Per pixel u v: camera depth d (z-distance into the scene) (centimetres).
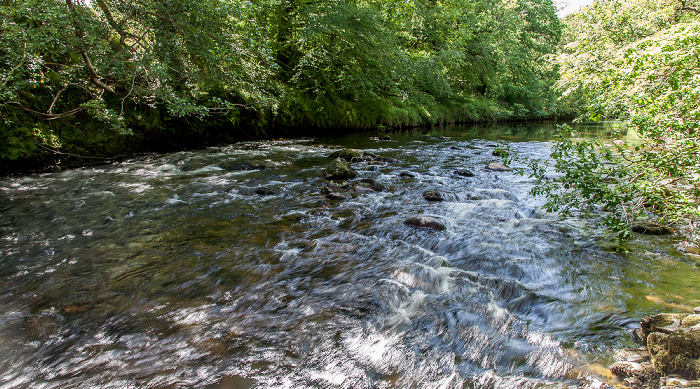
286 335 259
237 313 286
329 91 1684
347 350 243
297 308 293
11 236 446
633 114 393
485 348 245
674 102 377
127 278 341
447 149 1184
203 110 762
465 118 2839
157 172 809
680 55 373
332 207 564
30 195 624
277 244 420
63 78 782
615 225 388
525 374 220
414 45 2117
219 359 234
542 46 2952
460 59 2219
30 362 232
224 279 339
